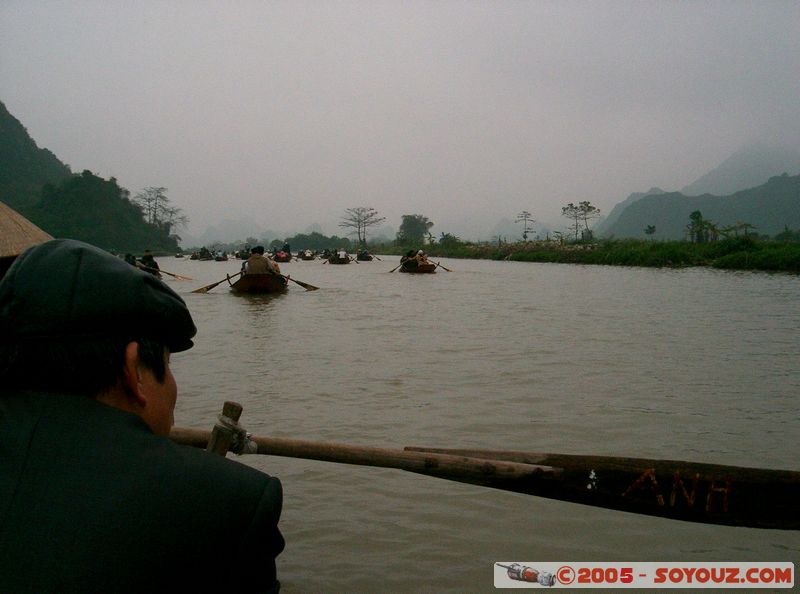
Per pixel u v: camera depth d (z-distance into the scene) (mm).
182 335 1357
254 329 11492
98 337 1184
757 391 6543
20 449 1108
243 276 19547
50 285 1171
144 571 1061
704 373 7414
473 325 11781
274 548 1258
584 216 71875
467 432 5234
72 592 1011
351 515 3775
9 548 1034
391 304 16172
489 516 3777
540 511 3846
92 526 1055
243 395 6445
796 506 2740
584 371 7539
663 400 6207
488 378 7191
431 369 7703
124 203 155250
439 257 72938
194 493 1146
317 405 6051
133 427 1188
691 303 15688
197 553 1117
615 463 2756
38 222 134375
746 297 17219
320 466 4566
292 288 22750
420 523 3680
